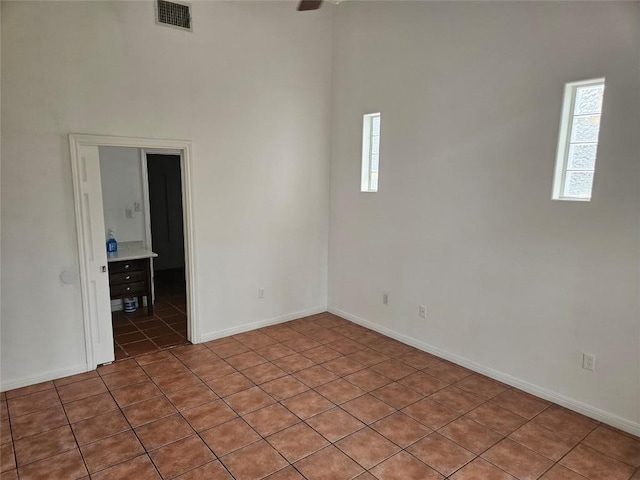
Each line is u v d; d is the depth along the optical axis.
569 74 2.91
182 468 2.46
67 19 3.25
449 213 3.79
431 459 2.56
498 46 3.29
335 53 4.78
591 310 2.95
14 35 3.06
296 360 3.94
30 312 3.34
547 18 2.99
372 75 4.37
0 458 2.53
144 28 3.60
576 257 2.99
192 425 2.89
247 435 2.78
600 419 2.97
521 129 3.21
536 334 3.28
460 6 3.51
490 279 3.54
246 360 3.93
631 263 2.74
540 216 3.16
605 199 2.81
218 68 4.04
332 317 5.15
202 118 4.00
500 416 3.03
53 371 3.50
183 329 4.69
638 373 2.78
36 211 3.27
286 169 4.67
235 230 4.38
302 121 4.72
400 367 3.82
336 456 2.58
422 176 3.99
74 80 3.32
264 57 4.32
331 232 5.14
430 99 3.84
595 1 2.74
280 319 4.93
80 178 3.43
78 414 3.00
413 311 4.25
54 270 3.40
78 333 3.58
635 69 2.61
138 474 2.41
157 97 3.73
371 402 3.21
